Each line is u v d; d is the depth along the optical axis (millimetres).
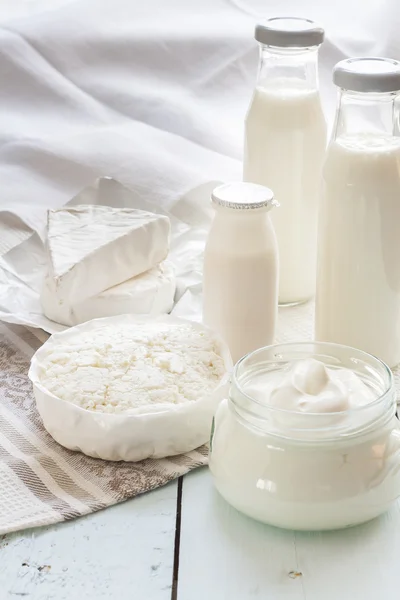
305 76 1298
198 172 1644
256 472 894
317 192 1330
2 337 1281
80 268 1246
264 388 962
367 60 1148
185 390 1047
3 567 886
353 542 907
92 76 1817
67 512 943
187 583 860
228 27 1802
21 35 1800
